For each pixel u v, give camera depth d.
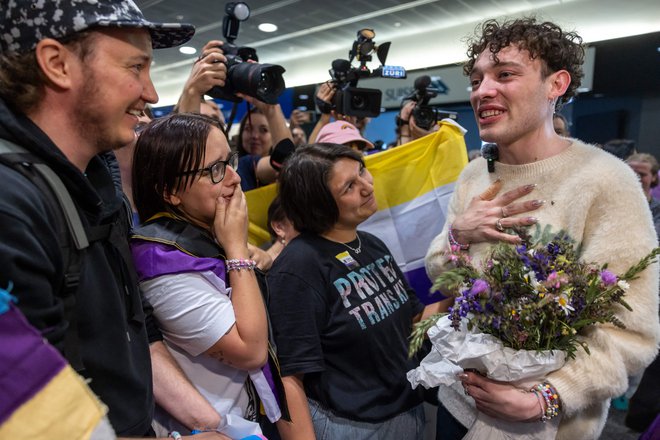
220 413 1.02
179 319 0.96
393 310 1.36
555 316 0.95
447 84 5.39
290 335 1.21
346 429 1.23
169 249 0.98
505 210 1.16
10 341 0.52
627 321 1.03
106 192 0.83
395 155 2.01
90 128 0.73
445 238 1.40
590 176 1.08
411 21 4.49
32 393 0.53
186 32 0.81
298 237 1.37
